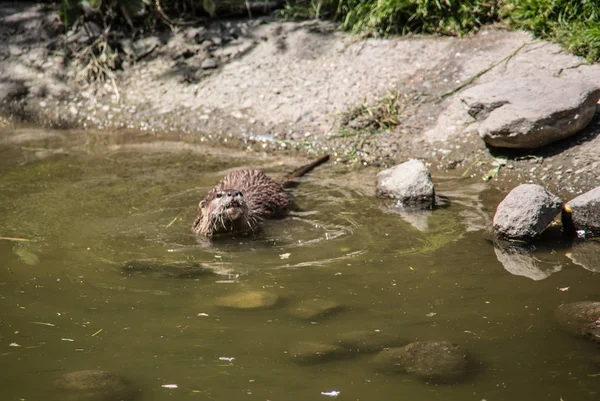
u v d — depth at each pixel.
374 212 12.49
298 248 11.05
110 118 18.03
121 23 20.19
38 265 10.34
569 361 7.47
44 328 8.41
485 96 14.30
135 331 8.30
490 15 17.52
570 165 13.34
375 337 8.06
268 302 9.03
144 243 11.31
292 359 7.63
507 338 7.98
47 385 7.19
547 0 16.53
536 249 10.66
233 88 17.98
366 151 15.43
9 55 19.66
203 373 7.38
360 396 6.94
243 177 13.62
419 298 9.07
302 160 15.52
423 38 17.70
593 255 10.37
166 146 16.53
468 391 6.99
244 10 20.22
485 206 12.46
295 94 17.36
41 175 14.50
